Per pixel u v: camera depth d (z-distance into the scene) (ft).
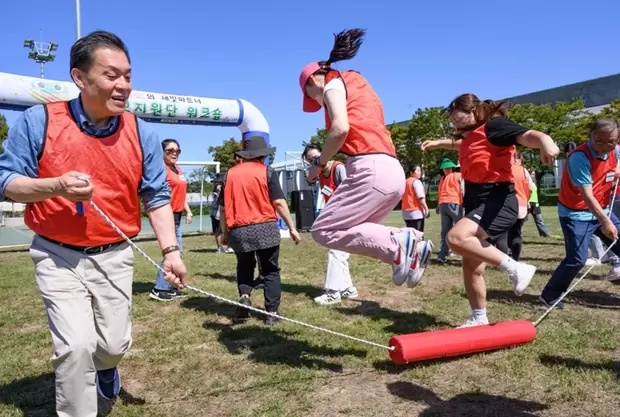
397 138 109.60
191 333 14.23
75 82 7.42
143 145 8.33
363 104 10.00
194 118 36.63
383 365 11.16
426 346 10.54
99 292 8.16
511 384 9.90
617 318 14.52
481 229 11.90
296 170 91.66
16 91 30.09
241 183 14.89
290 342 13.08
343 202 9.96
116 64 7.32
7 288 21.94
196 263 28.81
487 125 11.93
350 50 10.07
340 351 12.23
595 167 15.88
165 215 8.69
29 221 7.91
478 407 9.04
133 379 10.93
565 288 15.75
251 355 12.18
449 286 19.72
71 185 6.77
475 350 11.15
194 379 10.82
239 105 38.22
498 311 15.49
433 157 103.24
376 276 22.62
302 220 51.65
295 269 25.82
